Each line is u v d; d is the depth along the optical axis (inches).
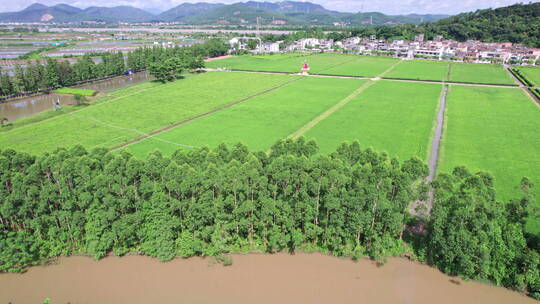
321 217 2149.4
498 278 1846.7
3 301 1835.6
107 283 1942.7
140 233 2068.2
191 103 5782.5
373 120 4795.8
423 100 5895.7
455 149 3727.9
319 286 1921.8
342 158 2390.5
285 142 2564.0
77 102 5989.2
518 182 2982.3
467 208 1807.3
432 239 1931.6
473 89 6688.0
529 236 1911.9
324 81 7691.9
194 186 2047.2
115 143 3941.9
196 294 1871.3
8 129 4466.0
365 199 1959.9
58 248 2100.1
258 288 1910.7
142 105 5669.3
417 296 1845.5
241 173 2050.9
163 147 3841.0
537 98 5900.6
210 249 2098.9
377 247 2004.2
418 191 2025.1
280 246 2167.8
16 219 2092.8
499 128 4394.7
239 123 4709.6
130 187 2047.2
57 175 2094.0
